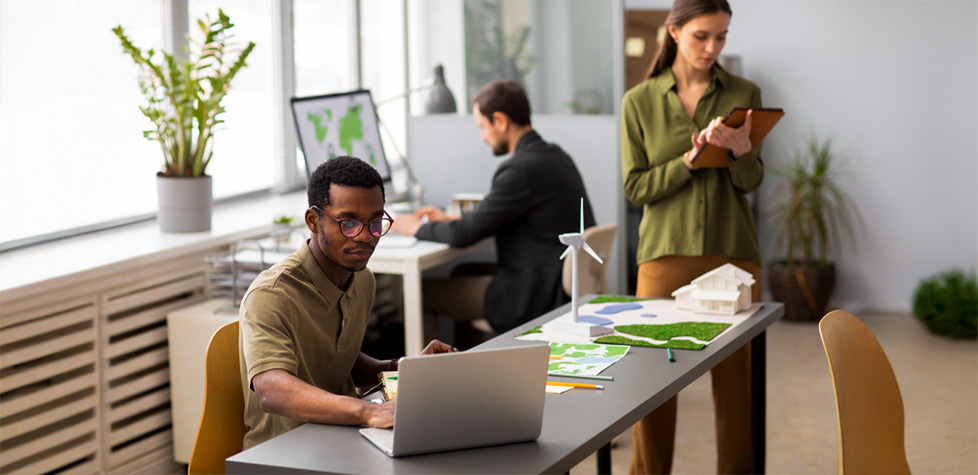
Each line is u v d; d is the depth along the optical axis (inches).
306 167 139.6
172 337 119.6
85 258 112.3
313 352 68.7
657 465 105.8
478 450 55.8
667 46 102.1
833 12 203.2
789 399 150.8
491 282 131.7
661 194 100.9
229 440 73.7
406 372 52.4
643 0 216.2
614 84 146.6
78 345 109.7
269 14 167.2
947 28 197.8
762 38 207.8
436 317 145.6
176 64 124.3
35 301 102.0
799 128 208.4
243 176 162.6
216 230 131.9
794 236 206.7
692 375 72.0
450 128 159.6
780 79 207.9
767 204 212.2
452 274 155.1
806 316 199.8
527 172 125.2
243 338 64.7
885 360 72.7
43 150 122.0
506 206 125.3
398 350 145.6
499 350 54.2
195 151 130.6
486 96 128.4
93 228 128.8
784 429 137.3
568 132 150.1
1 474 101.0
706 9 96.3
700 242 100.5
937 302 189.6
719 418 105.7
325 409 59.6
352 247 65.6
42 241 121.0
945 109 200.1
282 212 149.4
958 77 198.5
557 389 67.5
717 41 97.6
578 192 128.6
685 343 79.0
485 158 158.1
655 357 75.5
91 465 112.1
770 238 212.8
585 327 82.8
